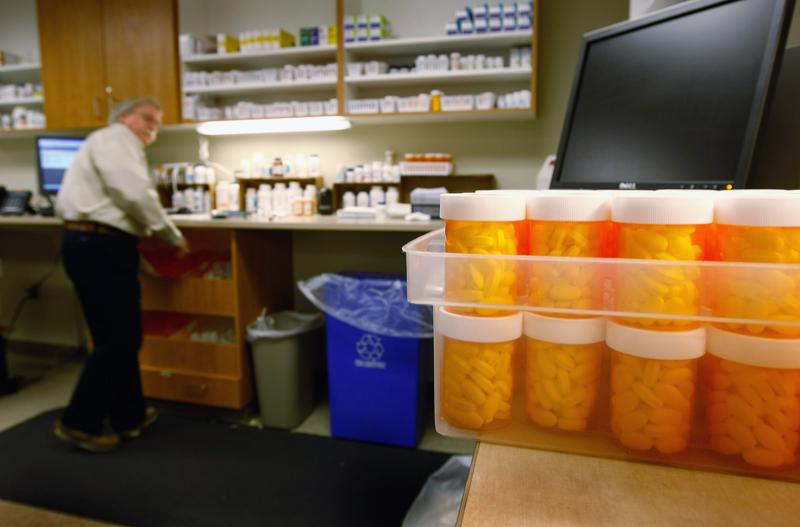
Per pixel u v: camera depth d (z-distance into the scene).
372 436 2.21
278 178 2.86
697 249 0.47
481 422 0.52
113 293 2.02
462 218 0.51
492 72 2.43
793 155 0.90
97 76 2.92
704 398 0.49
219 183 2.94
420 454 2.12
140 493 1.82
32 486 1.86
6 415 2.46
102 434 2.25
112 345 2.04
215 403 2.40
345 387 2.21
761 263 0.43
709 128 0.82
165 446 2.17
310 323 2.43
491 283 0.50
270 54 2.70
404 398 2.15
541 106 2.61
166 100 2.81
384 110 2.58
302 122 2.63
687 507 0.43
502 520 0.41
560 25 2.54
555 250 0.50
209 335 2.50
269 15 2.90
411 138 2.80
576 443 0.51
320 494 1.83
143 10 2.80
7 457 2.06
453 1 2.59
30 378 2.98
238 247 2.33
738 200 0.44
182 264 2.65
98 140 1.97
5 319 3.54
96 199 1.97
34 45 3.35
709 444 0.49
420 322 2.07
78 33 2.93
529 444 0.52
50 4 2.96
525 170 2.66
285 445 2.19
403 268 2.85
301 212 2.76
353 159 2.89
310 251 2.96
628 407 0.49
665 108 0.90
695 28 0.88
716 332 0.47
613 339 0.49
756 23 0.78
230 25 2.96
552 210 0.50
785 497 0.44
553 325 0.50
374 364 2.16
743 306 0.44
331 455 2.11
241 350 2.38
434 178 2.70
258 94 2.95
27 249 3.49
